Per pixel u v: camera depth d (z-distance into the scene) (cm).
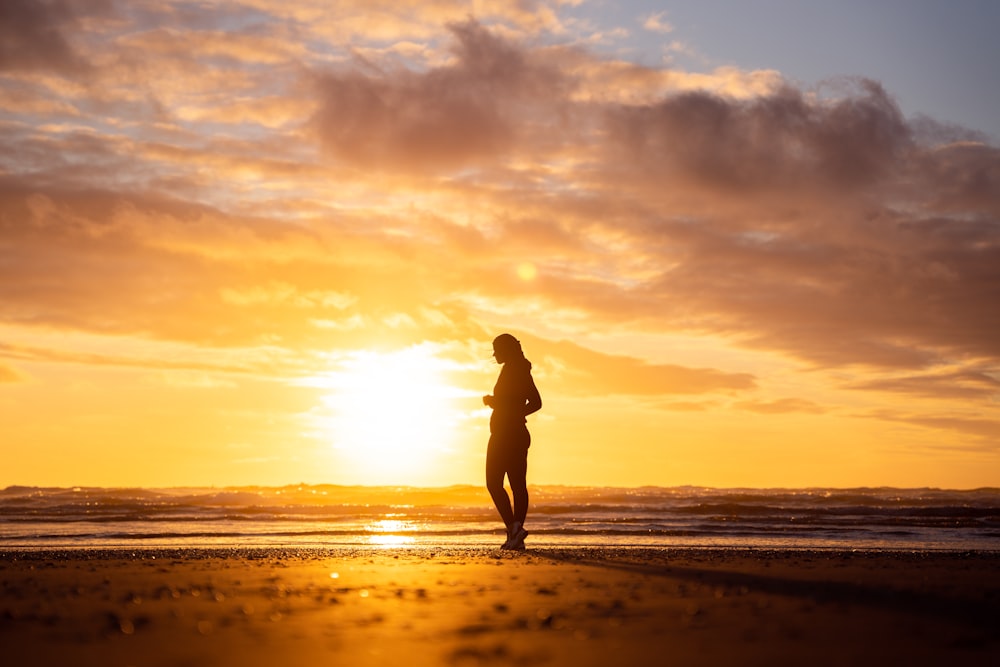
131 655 284
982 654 288
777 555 983
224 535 1903
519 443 1062
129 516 2925
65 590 508
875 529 2178
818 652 292
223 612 398
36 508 3438
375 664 271
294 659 279
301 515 3047
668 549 1221
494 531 2064
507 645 306
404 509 3322
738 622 366
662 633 335
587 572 658
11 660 274
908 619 374
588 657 283
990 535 1977
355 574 634
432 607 420
